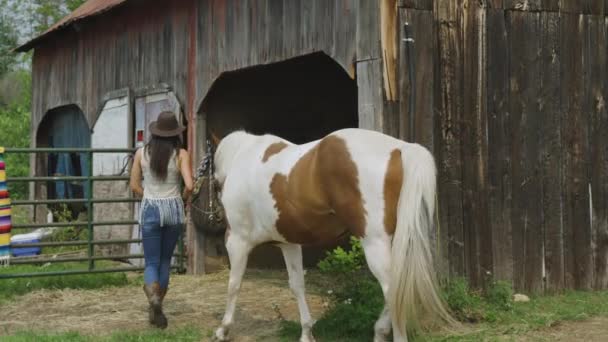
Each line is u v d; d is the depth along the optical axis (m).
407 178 4.67
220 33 9.12
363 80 6.72
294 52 7.77
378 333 4.93
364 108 6.69
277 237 5.43
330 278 8.93
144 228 6.15
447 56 6.85
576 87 7.60
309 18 7.54
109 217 11.64
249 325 6.40
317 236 5.24
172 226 6.21
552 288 7.36
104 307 7.30
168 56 10.28
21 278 8.60
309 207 5.07
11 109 26.39
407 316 4.57
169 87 10.22
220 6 9.11
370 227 4.76
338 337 5.74
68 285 8.41
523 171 7.23
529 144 7.28
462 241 6.82
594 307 6.74
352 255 6.12
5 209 8.10
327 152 4.97
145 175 6.23
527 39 7.32
